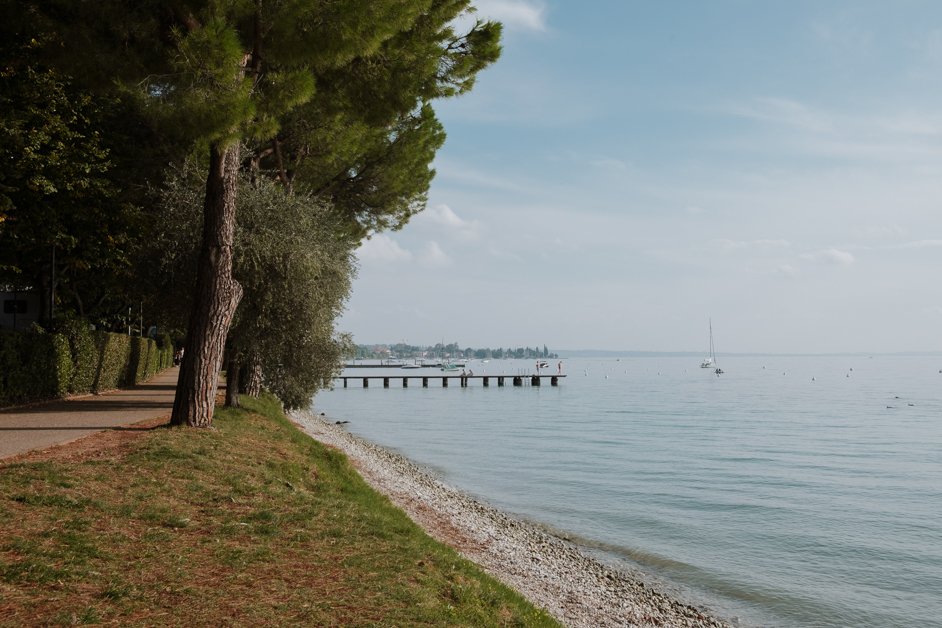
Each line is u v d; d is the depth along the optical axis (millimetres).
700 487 25906
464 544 14148
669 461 32500
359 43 11742
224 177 13367
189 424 13258
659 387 123688
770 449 37500
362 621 5793
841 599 13984
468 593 7305
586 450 36062
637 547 17453
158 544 7109
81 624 5094
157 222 18219
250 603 5859
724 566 16078
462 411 64062
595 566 15234
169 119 10930
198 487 9461
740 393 103062
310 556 7441
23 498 7754
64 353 21922
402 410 65125
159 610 5523
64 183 20484
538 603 11086
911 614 13234
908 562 16688
